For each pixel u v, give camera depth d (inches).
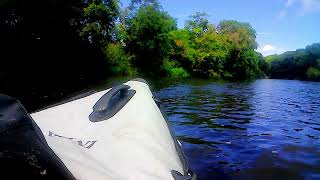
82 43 1045.8
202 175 146.9
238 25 2208.4
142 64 1517.0
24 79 614.2
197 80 1352.1
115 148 69.9
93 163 60.9
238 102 489.7
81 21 1064.2
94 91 119.3
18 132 49.0
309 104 500.1
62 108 101.3
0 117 50.9
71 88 571.2
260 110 397.7
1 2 709.3
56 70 836.6
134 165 63.0
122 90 99.8
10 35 746.2
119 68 1298.0
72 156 62.6
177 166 69.4
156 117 90.6
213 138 222.8
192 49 1785.2
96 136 77.5
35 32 806.5
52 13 829.2
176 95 565.9
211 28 2000.5
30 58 765.3
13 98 57.1
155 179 59.6
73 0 932.6
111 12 1138.0
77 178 54.6
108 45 1259.8
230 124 283.1
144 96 101.0
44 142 51.3
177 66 1710.1
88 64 1058.1
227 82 1302.9
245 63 2123.5
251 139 223.3
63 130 83.0
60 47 887.7
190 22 1996.8
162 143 77.6
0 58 694.5
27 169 43.1
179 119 300.4
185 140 214.1
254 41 2252.7
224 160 170.4
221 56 1887.3
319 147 204.7
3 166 41.3
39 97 414.9
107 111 89.7
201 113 346.0
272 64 2682.1
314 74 2309.3
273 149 196.4
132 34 1517.0
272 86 1111.6
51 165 46.6
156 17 1526.8
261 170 156.2
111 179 56.3
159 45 1545.3
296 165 165.5
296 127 281.0
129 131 79.4
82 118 89.9
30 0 764.0
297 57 2507.4
